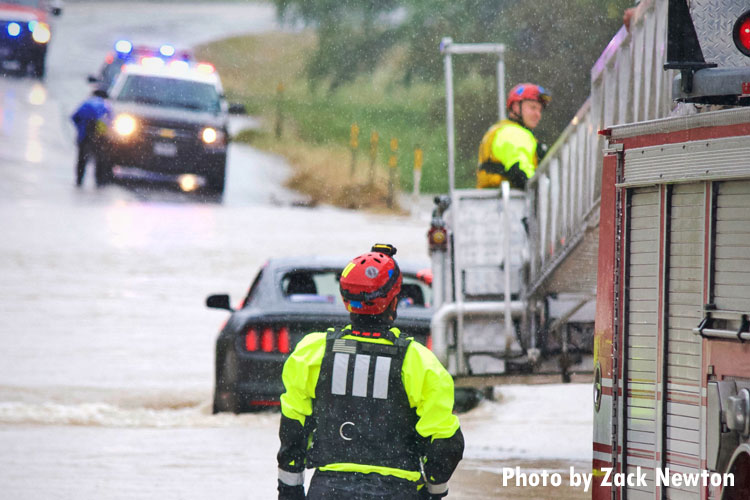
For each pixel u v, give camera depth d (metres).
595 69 25.31
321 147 123.25
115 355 42.03
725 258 14.98
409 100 136.75
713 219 15.15
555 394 37.59
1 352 41.88
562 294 29.03
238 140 127.00
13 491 23.23
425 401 13.12
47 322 47.59
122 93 79.25
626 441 16.50
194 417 32.16
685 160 15.51
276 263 34.03
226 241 67.94
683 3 16.27
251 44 180.62
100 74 86.81
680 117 15.58
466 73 97.81
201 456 26.89
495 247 29.61
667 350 15.85
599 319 17.25
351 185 103.69
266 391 31.42
